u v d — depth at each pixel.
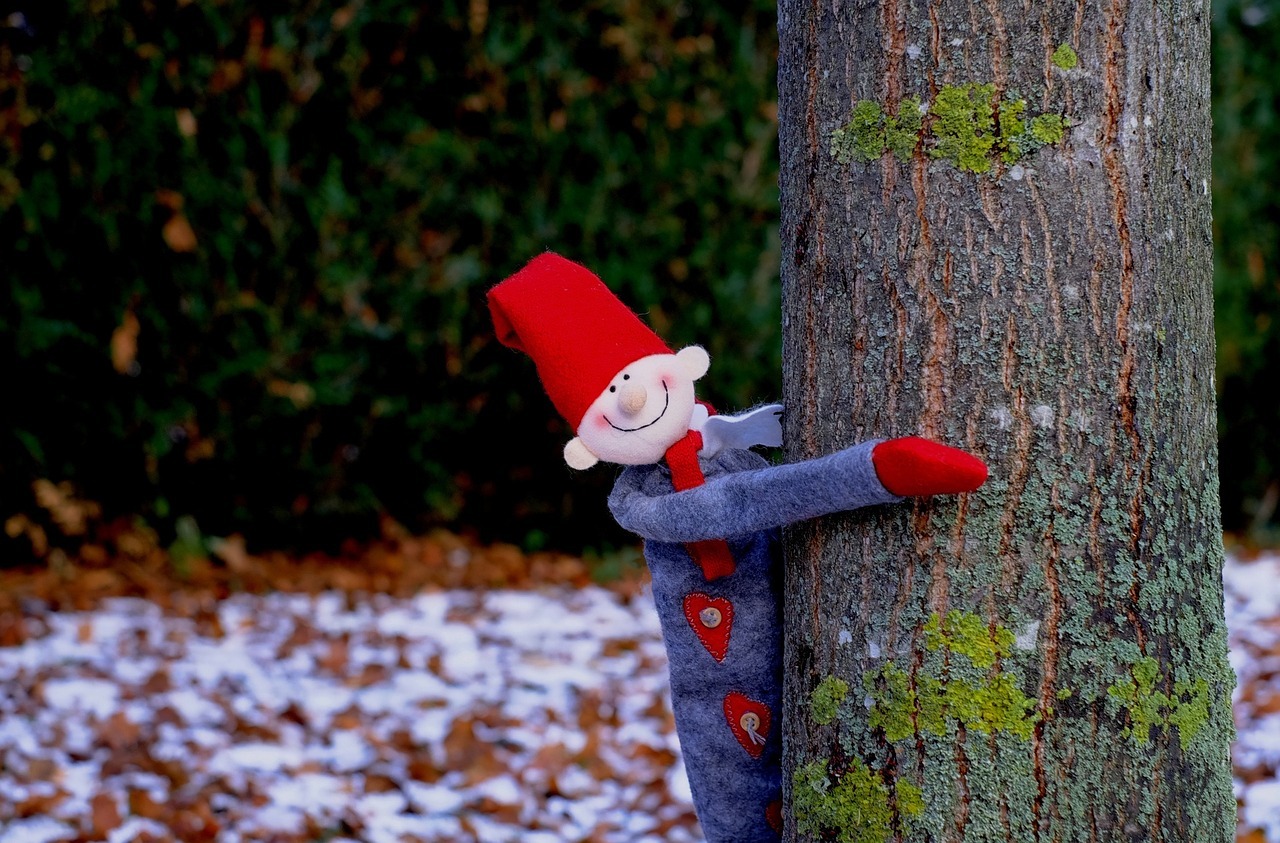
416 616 4.90
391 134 5.24
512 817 3.21
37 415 5.04
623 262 5.46
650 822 3.21
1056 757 1.55
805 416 1.70
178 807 3.15
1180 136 1.60
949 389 1.57
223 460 5.29
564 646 4.57
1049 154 1.54
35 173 4.86
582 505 5.74
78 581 5.04
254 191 5.09
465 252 5.37
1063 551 1.55
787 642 1.74
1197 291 1.65
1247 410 6.40
